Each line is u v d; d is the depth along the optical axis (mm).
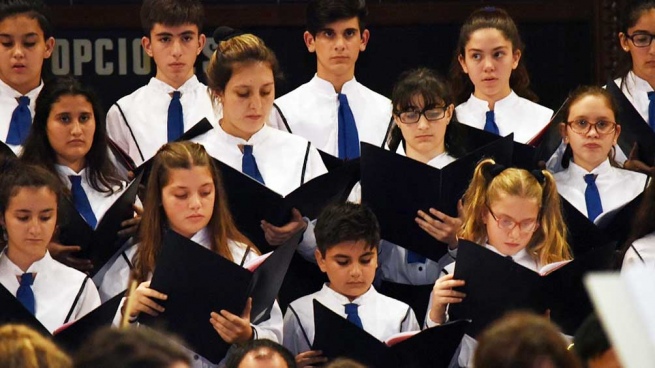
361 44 19344
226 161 17141
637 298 6641
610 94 17906
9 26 17844
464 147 17453
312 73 21641
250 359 13141
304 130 18844
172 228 15375
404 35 21719
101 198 16703
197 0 18906
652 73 19500
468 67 18891
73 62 21234
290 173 17250
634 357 6504
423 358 14180
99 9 21250
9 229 15289
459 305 14547
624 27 19656
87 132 16609
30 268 15375
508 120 18906
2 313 13711
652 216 16297
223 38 17625
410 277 17219
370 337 14125
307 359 14258
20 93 18125
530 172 16141
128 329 7898
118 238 15742
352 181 16359
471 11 21734
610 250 14273
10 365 7559
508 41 18750
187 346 13961
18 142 17844
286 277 16953
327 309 14172
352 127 18859
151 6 18688
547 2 21766
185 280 13789
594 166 17797
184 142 15852
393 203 16125
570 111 17797
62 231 15734
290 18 21641
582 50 21797
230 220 15602
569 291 14156
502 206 15562
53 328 15219
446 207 16109
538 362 7773
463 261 14445
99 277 15852
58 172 16625
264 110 16984
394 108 17500
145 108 18719
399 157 15875
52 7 21156
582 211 17609
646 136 17766
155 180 15445
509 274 14211
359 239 15742
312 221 16766
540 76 21844
